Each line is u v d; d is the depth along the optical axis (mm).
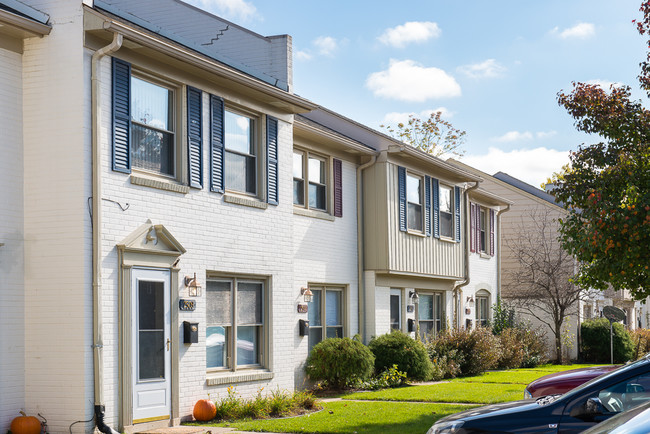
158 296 12609
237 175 14891
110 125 11844
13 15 11094
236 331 14664
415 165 21766
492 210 30047
